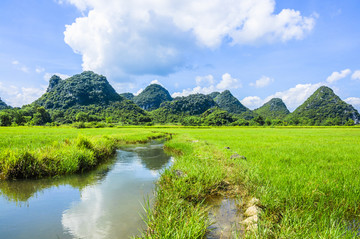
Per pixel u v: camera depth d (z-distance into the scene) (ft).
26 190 23.93
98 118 530.68
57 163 31.89
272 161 32.40
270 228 13.46
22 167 28.78
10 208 18.75
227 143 63.72
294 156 37.78
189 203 18.81
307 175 23.67
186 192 20.45
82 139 42.70
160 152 56.90
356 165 29.86
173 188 20.77
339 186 19.39
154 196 21.86
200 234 12.33
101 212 17.99
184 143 65.82
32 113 483.92
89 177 30.04
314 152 42.96
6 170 27.91
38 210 18.37
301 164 29.91
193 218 14.01
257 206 16.97
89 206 19.30
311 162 32.37
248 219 15.02
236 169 26.78
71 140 45.11
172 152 56.90
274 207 16.51
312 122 531.50
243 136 100.58
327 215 14.80
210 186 22.07
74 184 26.43
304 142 67.10
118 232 14.71
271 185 20.18
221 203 19.33
